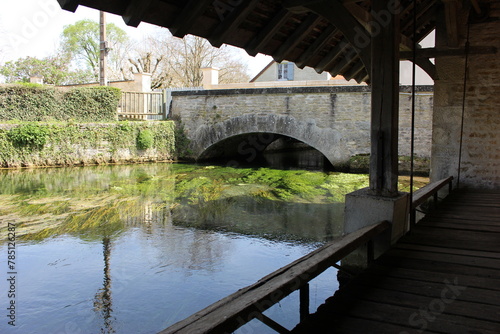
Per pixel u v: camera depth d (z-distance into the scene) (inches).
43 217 266.5
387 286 104.3
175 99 527.5
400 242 141.3
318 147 437.4
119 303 150.9
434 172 250.4
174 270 182.1
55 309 146.5
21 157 454.0
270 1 132.3
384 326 83.7
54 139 466.6
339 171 433.1
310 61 188.2
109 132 491.5
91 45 983.6
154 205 299.7
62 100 516.7
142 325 136.1
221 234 235.1
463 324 84.0
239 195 332.8
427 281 107.3
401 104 399.2
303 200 316.2
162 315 142.6
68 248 210.4
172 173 437.1
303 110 442.3
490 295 98.0
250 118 473.1
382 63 129.5
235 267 185.8
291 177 410.3
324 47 184.5
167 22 115.6
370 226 126.3
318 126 435.8
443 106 244.4
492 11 224.8
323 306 93.3
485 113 234.5
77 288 163.6
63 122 483.8
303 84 634.2
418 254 129.0
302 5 129.6
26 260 193.5
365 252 141.6
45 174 422.9
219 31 126.2
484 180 239.9
